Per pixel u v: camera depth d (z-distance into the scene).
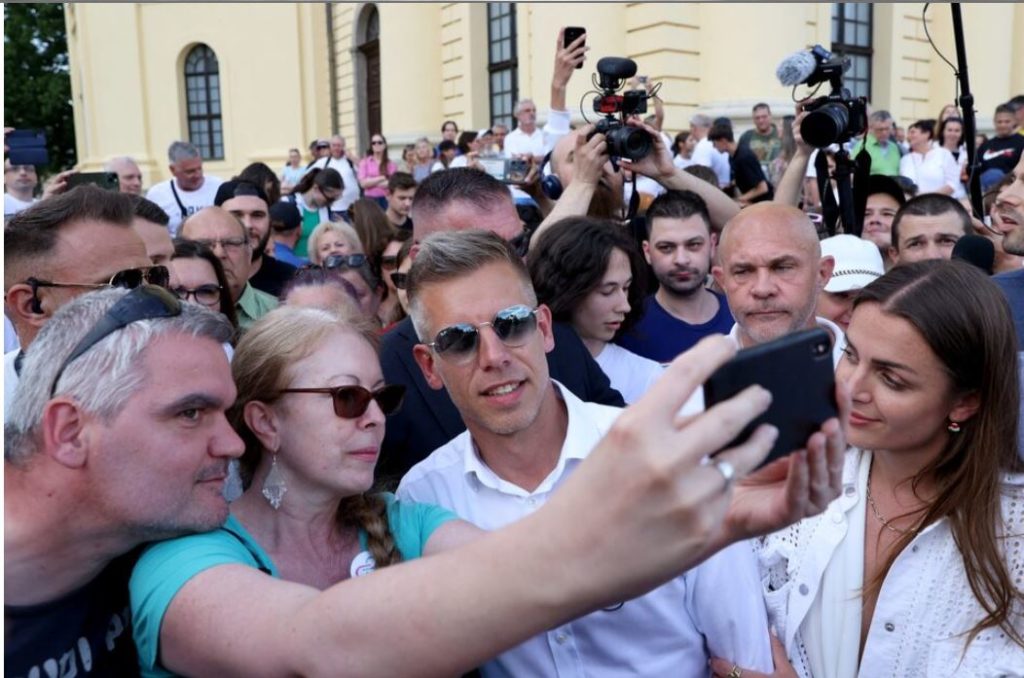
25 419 1.01
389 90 14.87
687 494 0.70
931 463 1.43
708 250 3.23
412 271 1.64
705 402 0.77
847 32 12.29
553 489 1.64
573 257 2.66
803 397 0.80
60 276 1.92
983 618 1.38
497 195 2.69
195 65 19.64
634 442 0.70
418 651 0.81
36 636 1.05
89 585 1.12
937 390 1.35
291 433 1.35
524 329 1.57
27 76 27.83
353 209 4.98
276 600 0.97
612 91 3.31
